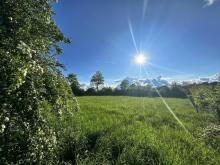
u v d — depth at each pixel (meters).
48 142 4.49
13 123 3.89
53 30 5.05
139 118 17.03
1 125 3.44
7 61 3.42
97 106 24.55
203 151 8.73
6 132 3.78
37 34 4.74
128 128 11.12
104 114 17.22
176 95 74.31
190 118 18.23
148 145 8.30
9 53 3.51
